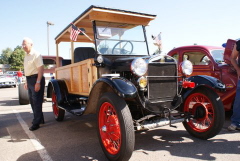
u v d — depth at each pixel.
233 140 3.46
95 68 3.74
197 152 3.03
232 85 4.57
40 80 4.41
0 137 4.07
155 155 2.98
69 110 4.09
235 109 3.88
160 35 4.44
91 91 3.18
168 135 3.84
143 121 3.16
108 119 2.98
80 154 3.14
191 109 3.86
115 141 2.96
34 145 3.57
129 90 2.72
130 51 4.24
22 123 5.15
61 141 3.74
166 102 3.33
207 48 5.41
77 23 4.34
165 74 3.33
